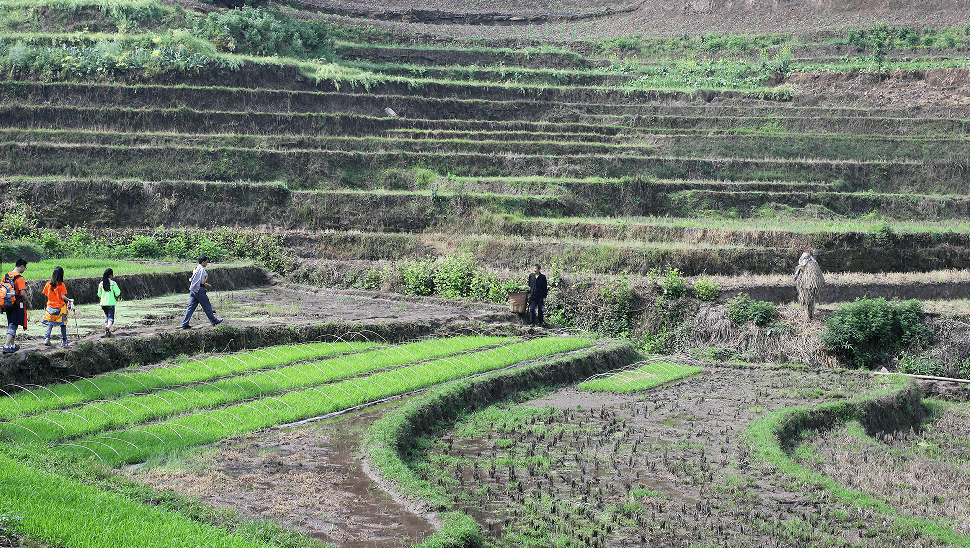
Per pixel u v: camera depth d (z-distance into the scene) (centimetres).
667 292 3397
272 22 6694
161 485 1399
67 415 1675
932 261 4094
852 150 5662
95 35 6059
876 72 6700
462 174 5297
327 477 1505
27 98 5416
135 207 4634
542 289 3170
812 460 1892
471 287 3662
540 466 1722
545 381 2561
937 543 1353
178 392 1922
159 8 6606
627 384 2602
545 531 1349
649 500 1527
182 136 5206
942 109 6091
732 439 1995
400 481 1474
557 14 9294
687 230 4331
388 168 5259
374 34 7975
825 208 4909
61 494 1134
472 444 1881
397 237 4441
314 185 5094
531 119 6406
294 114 5606
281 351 2400
